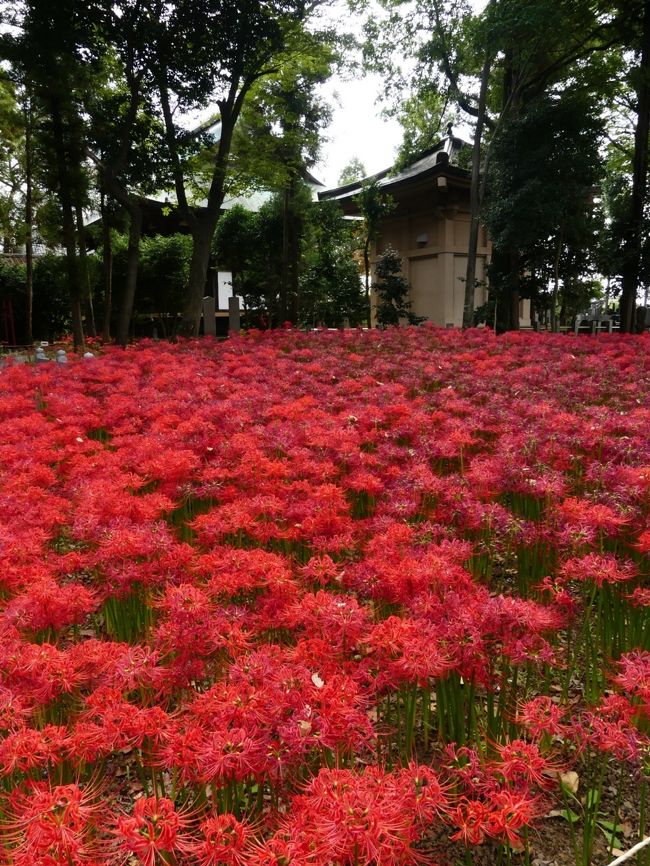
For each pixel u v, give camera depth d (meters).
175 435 4.99
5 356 13.88
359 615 2.13
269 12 16.22
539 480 3.61
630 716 1.99
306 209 22.27
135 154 16.91
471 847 2.12
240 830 1.47
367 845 1.37
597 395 6.84
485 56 17.67
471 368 8.88
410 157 24.72
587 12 17.11
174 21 15.29
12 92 17.38
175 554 2.81
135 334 26.89
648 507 3.29
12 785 1.92
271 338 13.80
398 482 3.80
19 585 2.77
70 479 4.18
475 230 19.41
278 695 1.77
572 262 19.25
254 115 19.92
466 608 2.23
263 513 3.36
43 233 19.16
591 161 16.66
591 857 2.06
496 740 2.23
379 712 2.58
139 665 1.98
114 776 2.36
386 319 24.47
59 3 13.32
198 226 18.00
